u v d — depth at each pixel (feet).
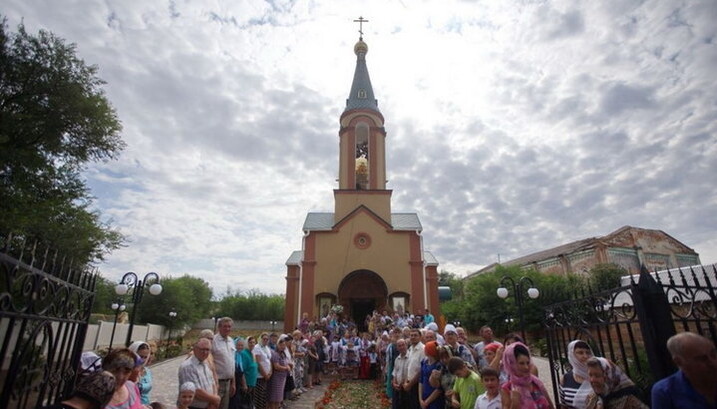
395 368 23.67
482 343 24.82
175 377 49.52
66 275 13.92
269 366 26.61
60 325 13.85
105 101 60.18
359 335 62.34
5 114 49.44
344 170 83.71
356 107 88.43
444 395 17.98
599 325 17.12
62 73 54.95
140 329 99.71
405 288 74.28
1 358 9.86
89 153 61.31
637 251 121.19
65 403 8.99
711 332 13.42
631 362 24.99
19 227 47.52
